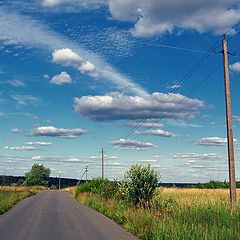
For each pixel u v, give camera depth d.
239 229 15.80
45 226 21.56
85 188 59.88
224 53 23.38
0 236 17.34
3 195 49.28
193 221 18.56
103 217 27.55
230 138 22.88
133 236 17.22
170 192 51.44
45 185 185.25
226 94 23.12
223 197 34.06
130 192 27.12
